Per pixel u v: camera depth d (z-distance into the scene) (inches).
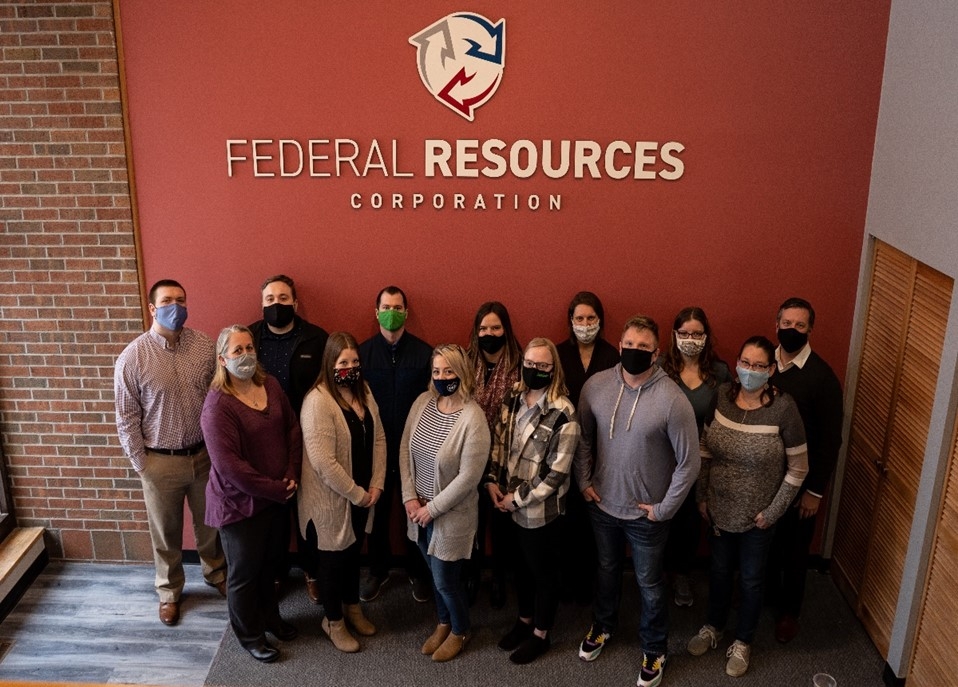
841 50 164.1
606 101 167.6
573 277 177.5
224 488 155.3
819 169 170.4
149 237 176.2
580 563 179.2
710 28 163.5
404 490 161.3
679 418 147.0
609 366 171.0
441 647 166.9
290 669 164.9
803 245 174.6
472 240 175.9
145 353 163.5
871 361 173.5
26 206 173.9
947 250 140.0
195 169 172.4
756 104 167.2
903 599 155.5
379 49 165.6
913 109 152.5
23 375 183.6
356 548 165.0
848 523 183.9
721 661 167.2
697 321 164.2
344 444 155.5
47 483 190.4
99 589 187.2
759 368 148.0
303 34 165.0
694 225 174.1
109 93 167.8
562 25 163.8
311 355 172.7
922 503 149.2
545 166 171.0
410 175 172.4
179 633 174.7
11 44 165.2
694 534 177.8
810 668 165.5
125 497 190.9
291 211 174.9
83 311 179.6
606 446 154.0
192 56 166.4
